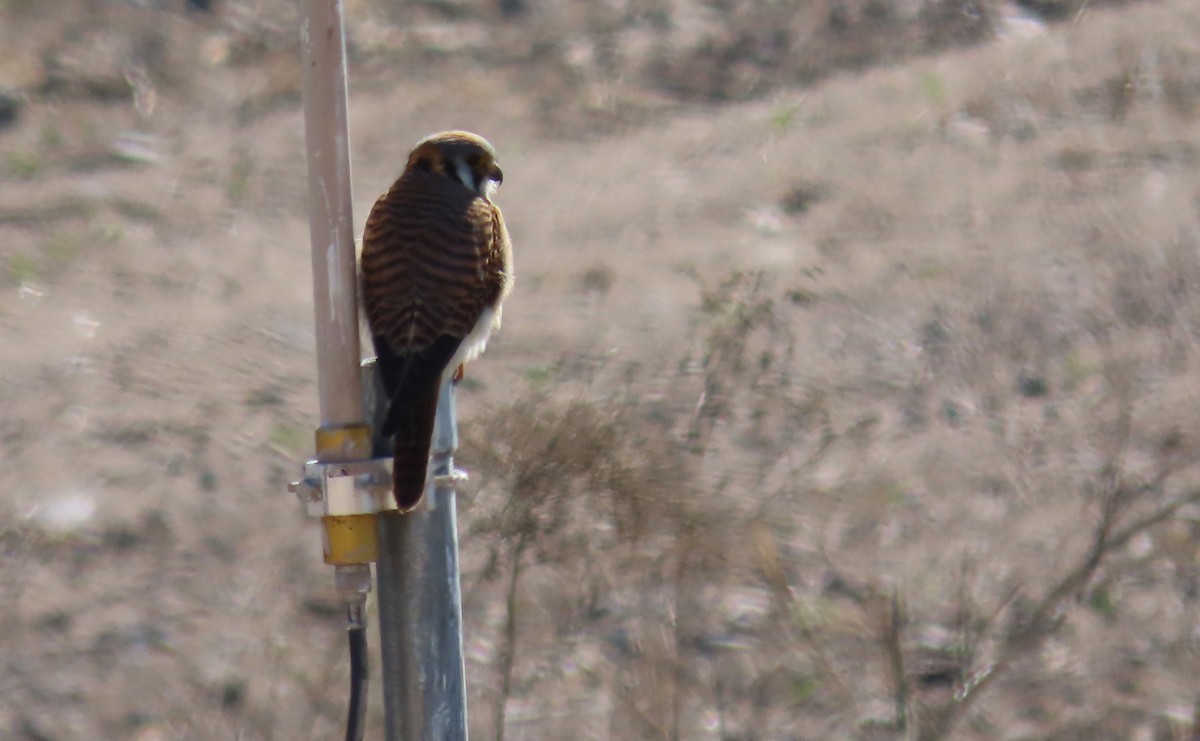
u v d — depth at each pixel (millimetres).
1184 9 22781
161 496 12633
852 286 15203
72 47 27062
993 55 22828
